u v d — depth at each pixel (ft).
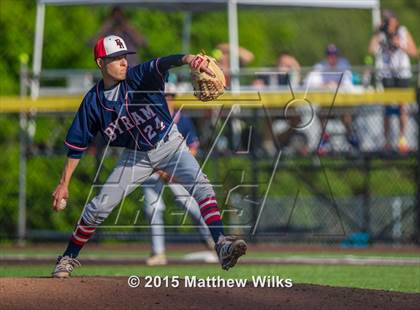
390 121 127.24
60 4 138.62
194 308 57.21
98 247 128.26
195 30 189.98
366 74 130.52
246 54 147.33
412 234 127.95
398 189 131.03
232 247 64.59
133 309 56.80
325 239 128.88
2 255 115.96
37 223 132.77
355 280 85.97
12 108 128.88
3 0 157.69
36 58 142.82
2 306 56.95
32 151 131.85
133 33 139.54
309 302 59.41
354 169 129.39
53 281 64.44
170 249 125.80
